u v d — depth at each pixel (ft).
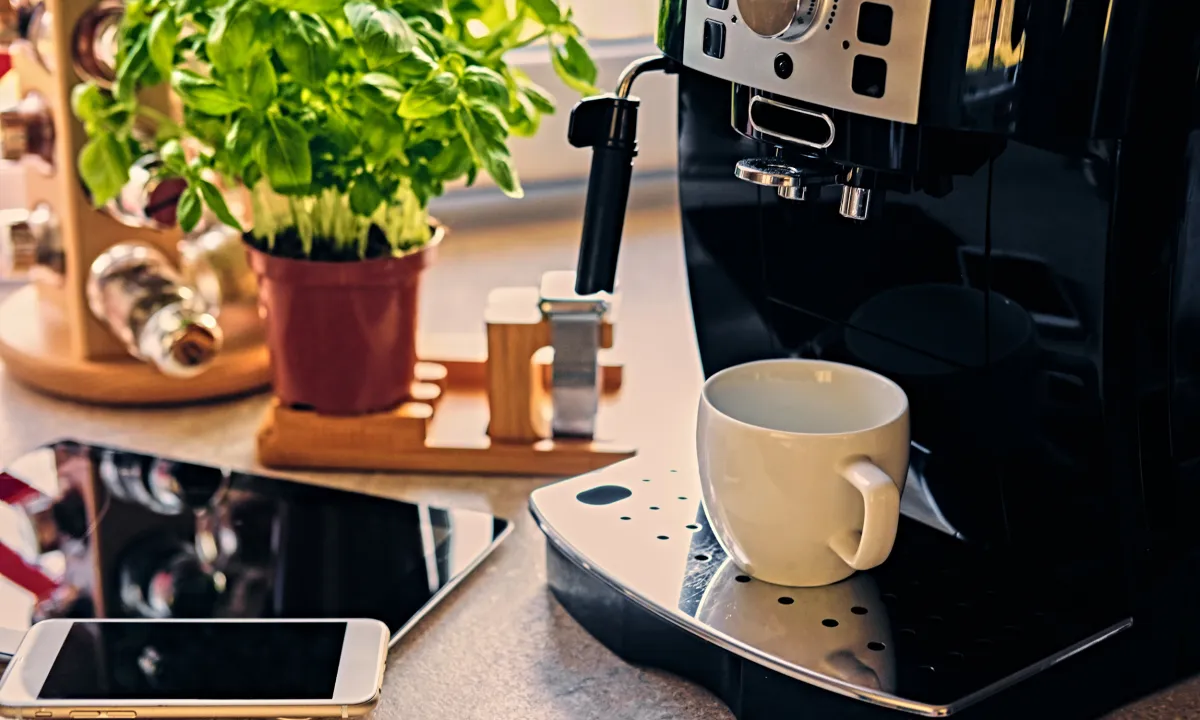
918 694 1.72
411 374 2.72
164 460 2.71
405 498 2.59
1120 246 1.69
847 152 1.64
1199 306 1.79
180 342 2.77
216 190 2.53
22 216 3.09
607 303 2.64
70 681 1.85
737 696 1.87
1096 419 1.81
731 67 1.71
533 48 3.98
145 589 2.21
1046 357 1.85
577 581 2.12
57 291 3.26
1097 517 1.88
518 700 1.96
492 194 4.18
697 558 2.06
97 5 2.84
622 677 2.01
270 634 1.98
